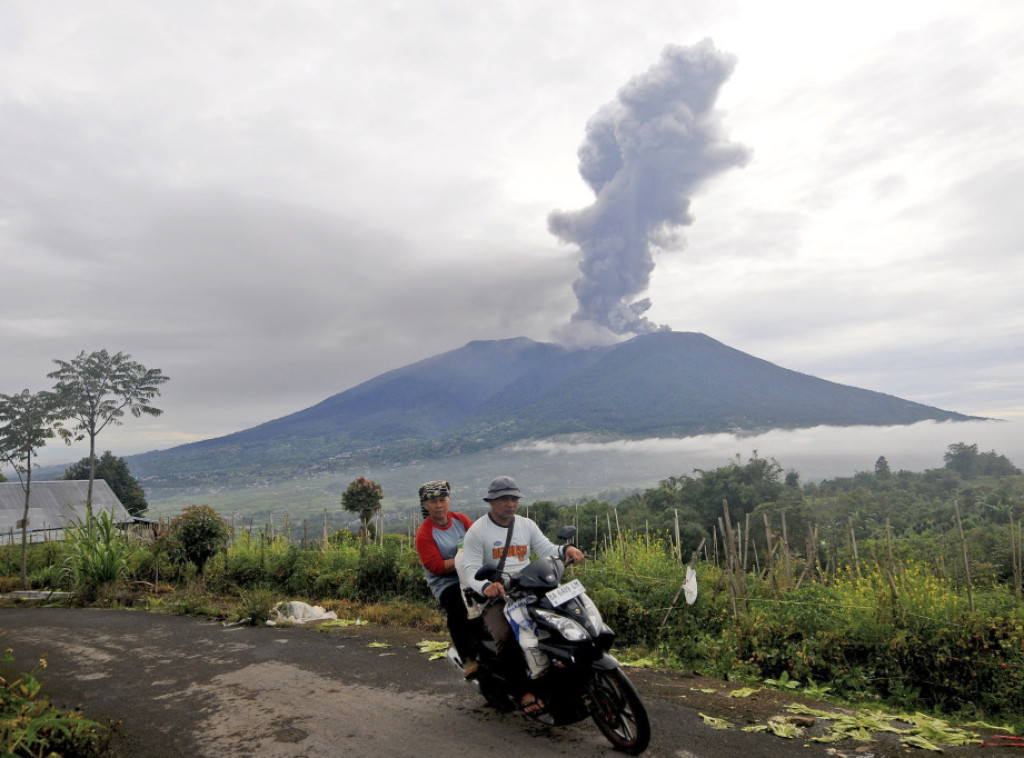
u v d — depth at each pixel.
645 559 10.59
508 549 4.85
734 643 7.52
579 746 4.50
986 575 9.67
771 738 4.63
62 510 64.44
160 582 15.35
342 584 13.23
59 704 6.07
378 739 4.81
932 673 6.61
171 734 5.16
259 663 7.25
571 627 4.27
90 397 48.75
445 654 7.23
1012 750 4.47
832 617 7.70
